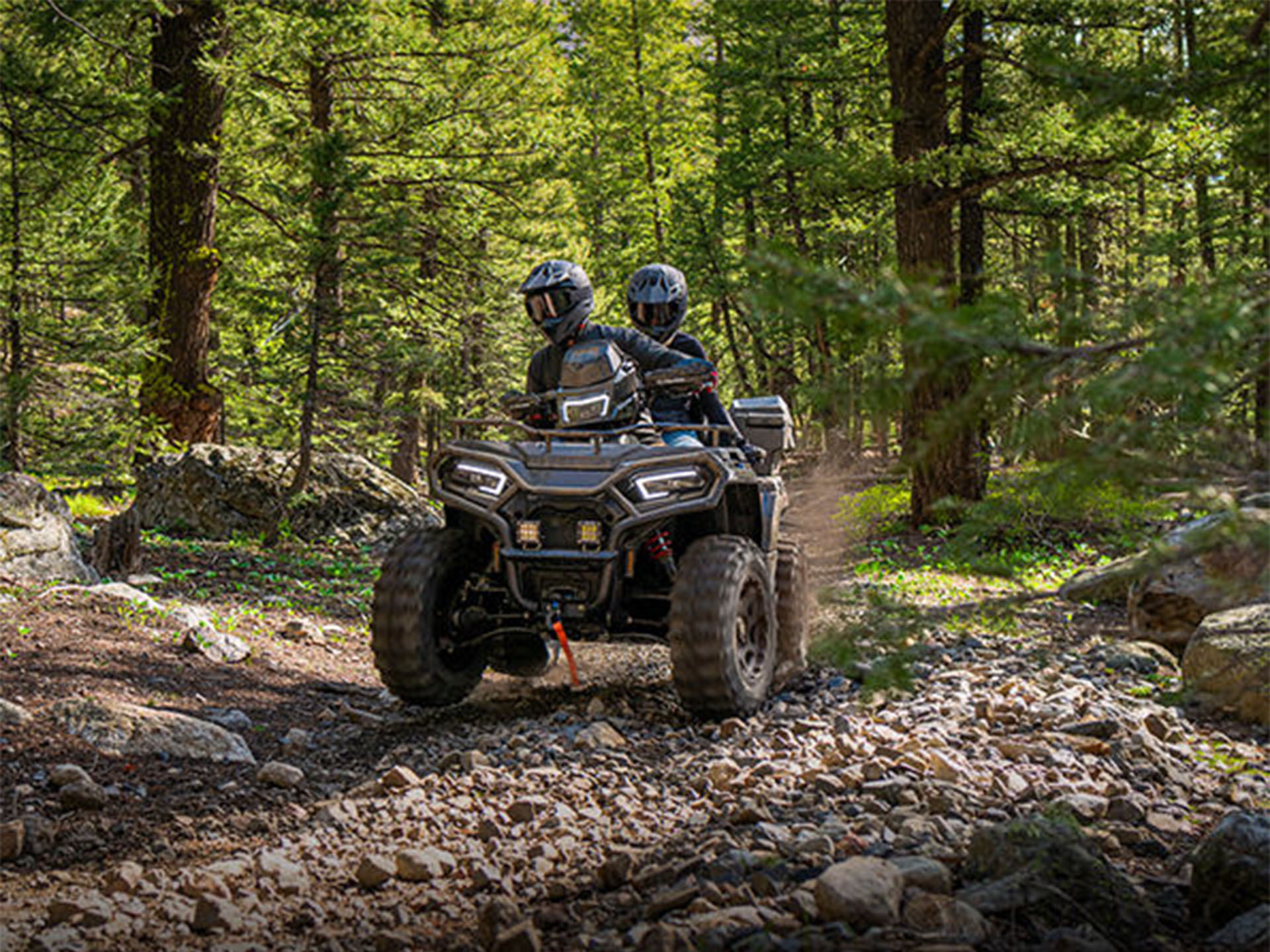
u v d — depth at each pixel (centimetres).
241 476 1430
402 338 1623
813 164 1506
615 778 475
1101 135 1295
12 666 609
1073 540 1313
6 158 1541
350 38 1841
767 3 2578
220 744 521
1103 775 455
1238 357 196
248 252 1703
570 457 586
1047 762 467
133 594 831
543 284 642
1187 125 1214
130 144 1689
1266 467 210
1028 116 1533
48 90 1470
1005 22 1465
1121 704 579
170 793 461
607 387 620
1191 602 764
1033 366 202
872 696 293
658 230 3762
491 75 2064
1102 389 190
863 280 203
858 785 438
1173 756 502
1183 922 320
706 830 398
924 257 1510
